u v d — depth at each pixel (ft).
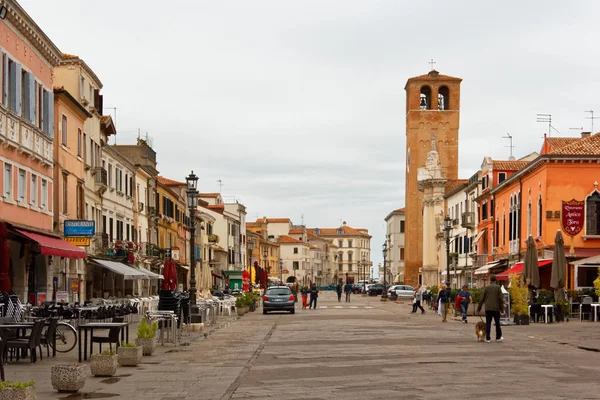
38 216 124.67
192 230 112.06
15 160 113.19
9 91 110.22
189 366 61.72
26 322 69.15
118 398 44.55
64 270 142.10
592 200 164.25
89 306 104.99
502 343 83.71
